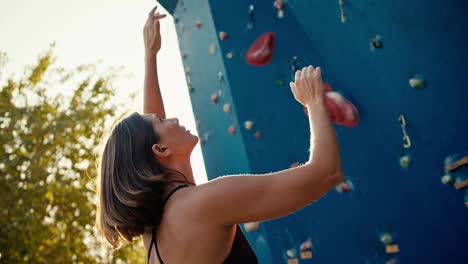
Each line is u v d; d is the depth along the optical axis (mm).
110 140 1464
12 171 8766
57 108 9812
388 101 2406
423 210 2336
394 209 2430
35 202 8711
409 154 2365
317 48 2662
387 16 2387
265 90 2891
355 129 2541
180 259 1325
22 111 9164
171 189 1401
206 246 1298
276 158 2854
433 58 2271
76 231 9617
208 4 3109
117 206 1404
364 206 2529
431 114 2287
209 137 3311
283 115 2822
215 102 3203
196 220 1304
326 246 2666
